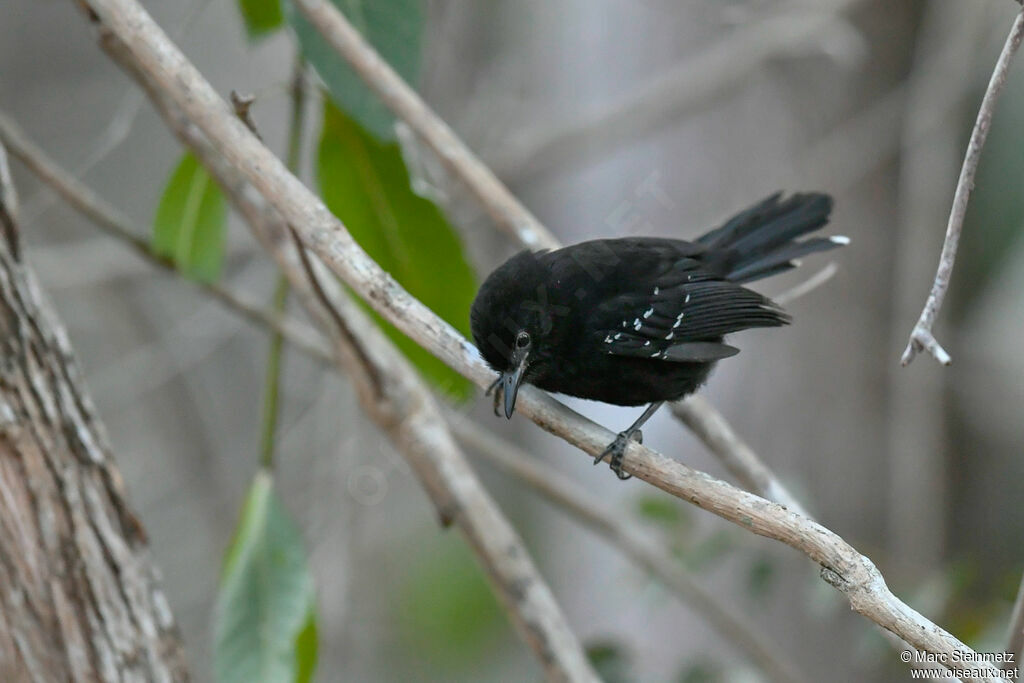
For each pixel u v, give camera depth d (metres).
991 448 13.45
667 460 6.07
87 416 6.88
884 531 11.55
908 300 11.62
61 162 15.97
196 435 14.17
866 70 12.17
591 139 12.51
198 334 13.95
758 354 11.70
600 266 7.63
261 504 8.16
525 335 7.15
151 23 6.33
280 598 8.01
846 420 11.63
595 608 12.62
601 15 13.20
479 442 10.48
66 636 6.68
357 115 8.05
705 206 12.02
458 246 8.93
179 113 8.16
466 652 15.29
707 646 11.74
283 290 8.58
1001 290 13.67
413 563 15.39
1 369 6.51
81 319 15.59
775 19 12.30
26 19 17.08
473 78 14.05
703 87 12.09
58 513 6.66
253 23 8.84
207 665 14.09
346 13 8.33
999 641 9.64
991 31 13.23
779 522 5.60
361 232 8.98
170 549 14.52
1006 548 13.20
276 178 6.14
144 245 9.48
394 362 8.27
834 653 11.38
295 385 15.29
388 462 12.40
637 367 7.62
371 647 14.75
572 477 13.65
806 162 11.88
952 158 12.27
